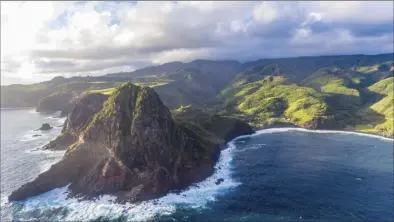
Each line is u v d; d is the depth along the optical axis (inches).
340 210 4069.9
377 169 5841.5
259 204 4276.6
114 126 5054.1
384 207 4128.9
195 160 5570.9
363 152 7308.1
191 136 6515.8
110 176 4704.7
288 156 6909.5
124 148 4817.9
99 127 5216.5
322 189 4815.5
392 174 5506.9
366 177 5364.2
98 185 4635.8
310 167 6018.7
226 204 4279.0
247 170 5816.9
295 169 5885.8
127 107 5226.4
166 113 5447.8
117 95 5378.9
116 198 4392.2
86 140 5270.7
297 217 3895.2
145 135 4849.9
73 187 4776.1
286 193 4662.9
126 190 4562.0
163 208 4143.7
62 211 4069.9
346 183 5073.8
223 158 6633.9
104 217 3902.6
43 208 4156.0
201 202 4340.6
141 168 4746.6
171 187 4722.0
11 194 4475.9
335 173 5615.2
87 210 4094.5
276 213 4008.4
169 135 5226.4
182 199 4429.1
